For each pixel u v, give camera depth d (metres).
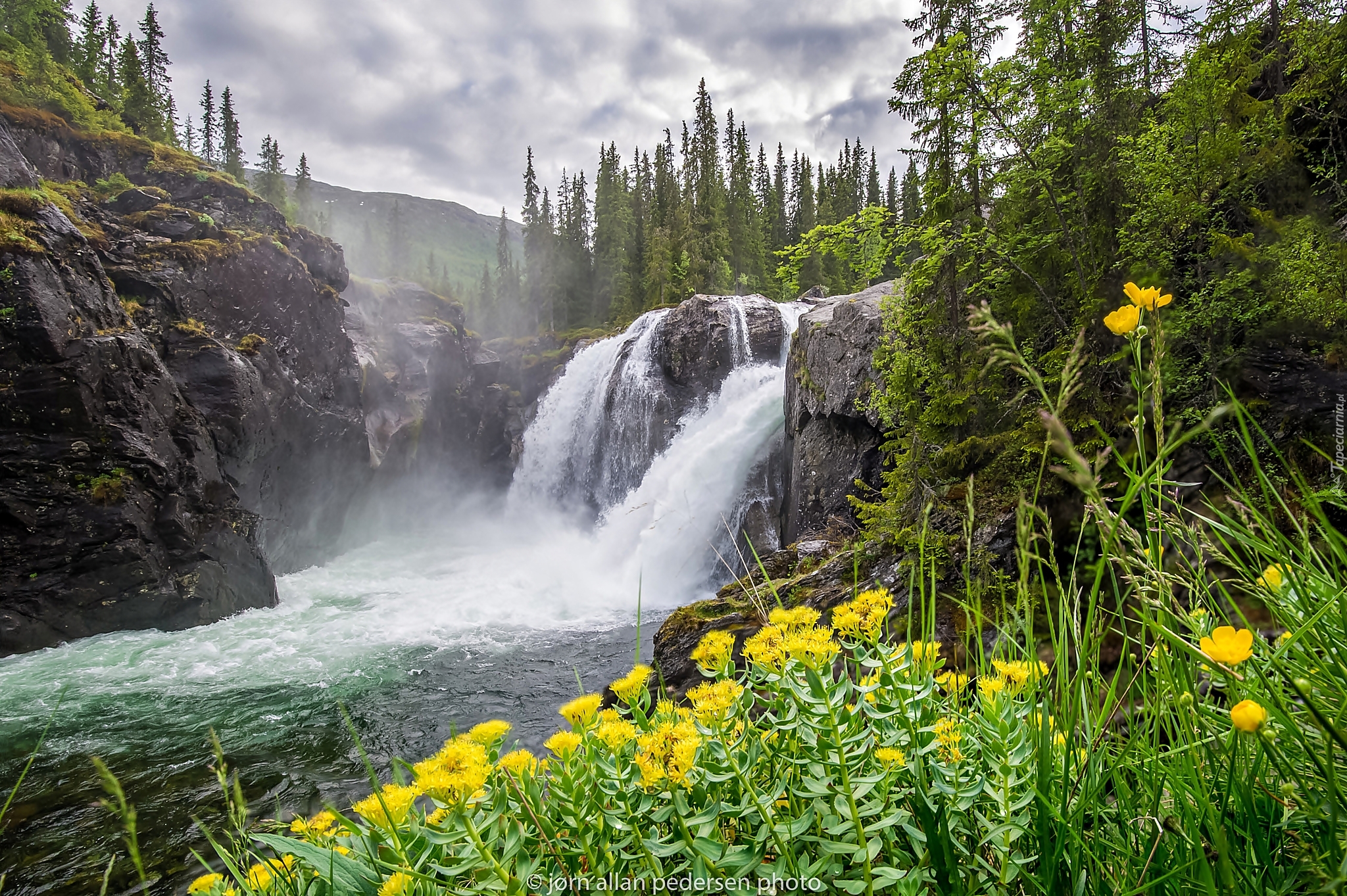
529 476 32.44
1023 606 1.40
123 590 13.59
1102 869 1.10
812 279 40.75
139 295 15.77
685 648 7.73
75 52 32.00
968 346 8.69
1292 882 0.94
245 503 17.45
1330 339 5.76
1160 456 0.99
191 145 54.78
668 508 19.92
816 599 7.37
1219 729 1.10
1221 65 7.06
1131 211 7.93
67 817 7.44
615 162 57.53
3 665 12.02
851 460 14.16
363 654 13.12
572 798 1.16
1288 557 1.09
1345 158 6.81
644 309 47.06
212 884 1.21
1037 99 8.02
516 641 13.88
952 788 1.18
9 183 14.21
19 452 12.67
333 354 21.75
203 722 10.16
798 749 1.31
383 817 1.11
